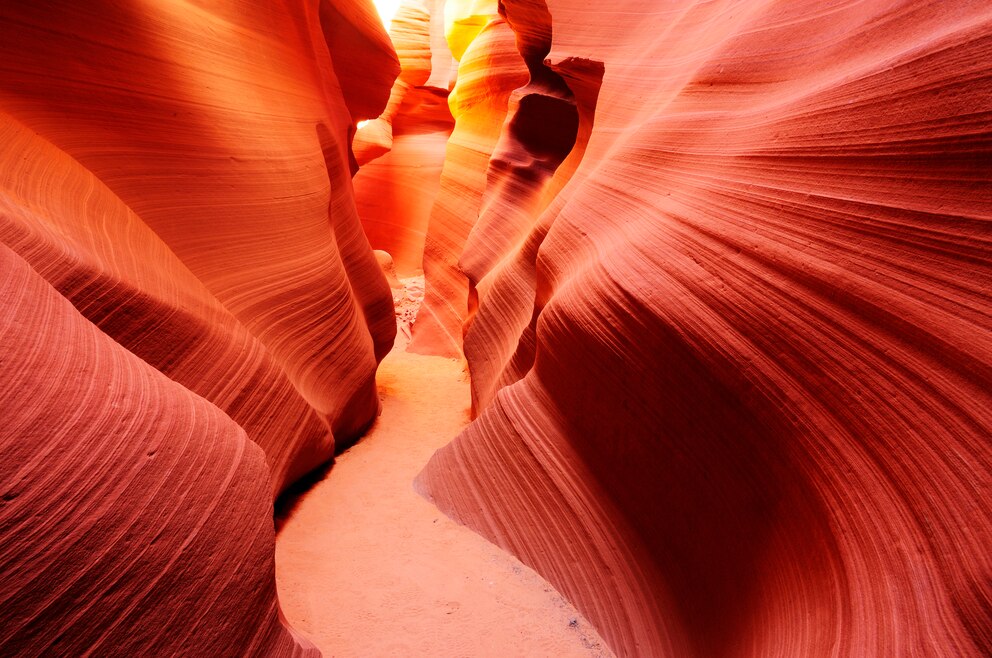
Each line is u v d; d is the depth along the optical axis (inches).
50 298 75.4
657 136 155.6
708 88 145.6
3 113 112.6
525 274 243.4
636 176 158.1
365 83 341.7
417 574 139.2
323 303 212.4
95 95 135.2
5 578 51.4
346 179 303.1
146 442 70.4
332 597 128.6
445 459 181.9
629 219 149.2
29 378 62.6
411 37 591.5
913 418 70.5
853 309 82.3
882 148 85.1
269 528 83.0
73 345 71.6
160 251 139.3
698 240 114.7
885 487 71.5
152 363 121.0
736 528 97.2
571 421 143.9
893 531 68.2
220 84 181.8
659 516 116.1
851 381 79.9
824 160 95.0
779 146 106.5
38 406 61.2
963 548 59.7
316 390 200.2
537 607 130.3
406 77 600.7
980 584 56.3
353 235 294.2
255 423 150.4
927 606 60.2
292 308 191.6
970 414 64.4
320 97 272.2
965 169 73.0
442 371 381.1
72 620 55.2
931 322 71.3
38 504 56.0
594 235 165.2
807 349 87.2
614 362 126.4
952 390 67.2
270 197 192.9
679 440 110.5
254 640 74.0
